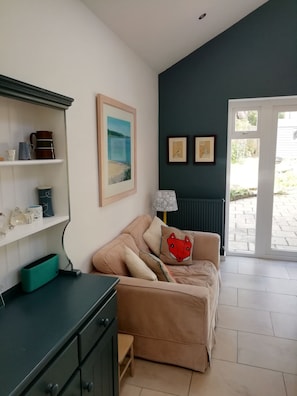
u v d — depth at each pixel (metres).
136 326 2.16
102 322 1.53
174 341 2.11
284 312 2.88
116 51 2.78
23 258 1.63
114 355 1.71
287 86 3.81
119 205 2.97
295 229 4.25
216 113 4.09
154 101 4.09
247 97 3.95
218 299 3.07
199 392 1.95
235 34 3.88
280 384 2.00
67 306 1.44
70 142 2.10
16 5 1.53
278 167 4.16
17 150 1.56
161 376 2.08
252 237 4.38
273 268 3.97
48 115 1.68
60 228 1.76
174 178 4.38
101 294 1.56
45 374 1.10
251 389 1.96
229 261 4.23
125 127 2.99
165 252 3.12
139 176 3.57
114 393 1.73
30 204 1.67
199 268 3.00
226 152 4.15
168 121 4.28
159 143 4.37
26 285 1.57
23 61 1.60
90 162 2.37
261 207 4.29
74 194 2.18
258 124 4.11
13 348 1.13
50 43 1.81
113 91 2.74
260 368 2.15
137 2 2.39
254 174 4.24
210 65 4.02
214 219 4.22
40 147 1.62
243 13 3.68
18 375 0.99
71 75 2.05
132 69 3.21
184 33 3.36
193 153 4.25
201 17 3.19
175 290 2.07
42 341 1.17
